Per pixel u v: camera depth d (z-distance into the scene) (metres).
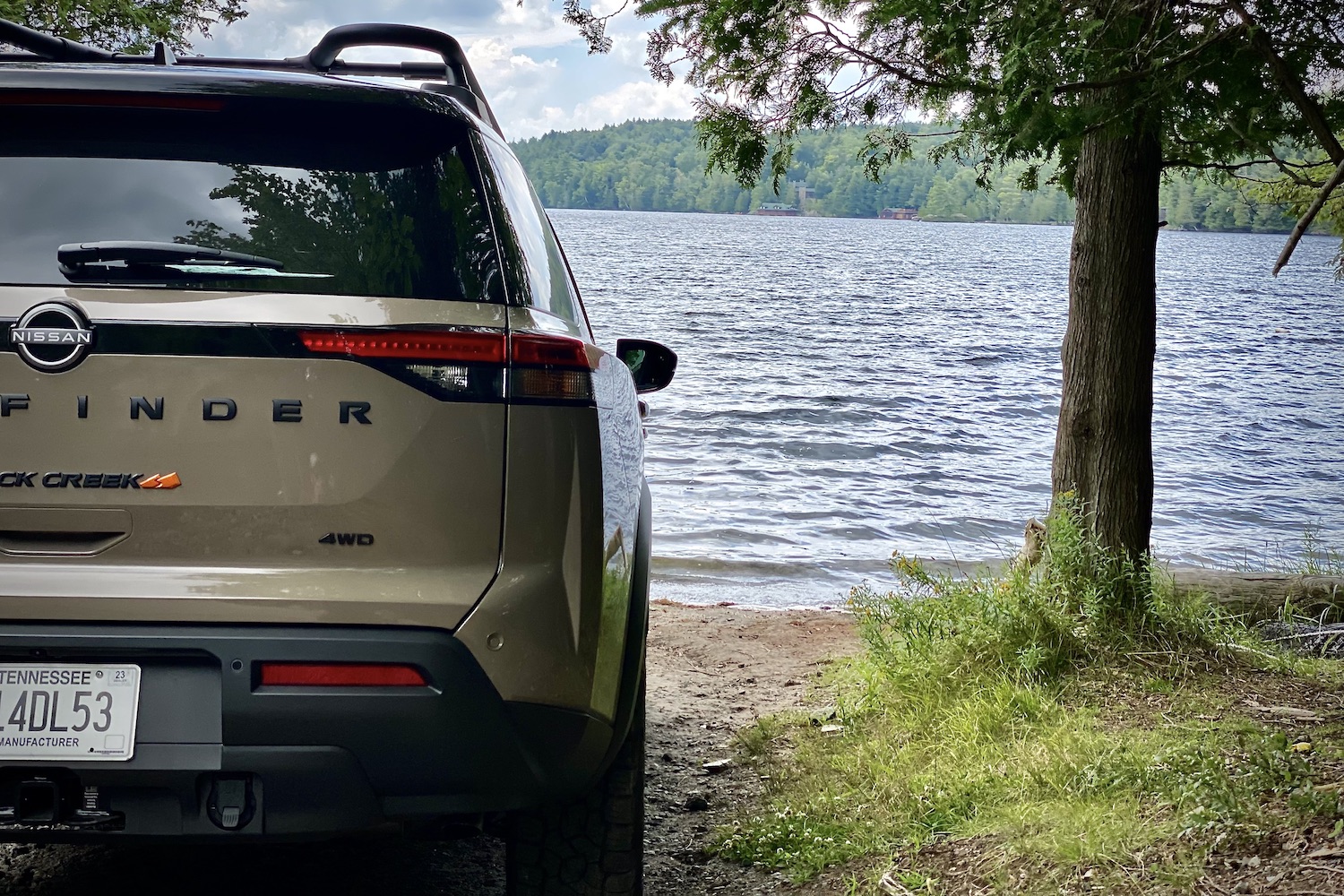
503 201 2.47
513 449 2.24
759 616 7.67
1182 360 37.09
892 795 3.76
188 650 2.14
